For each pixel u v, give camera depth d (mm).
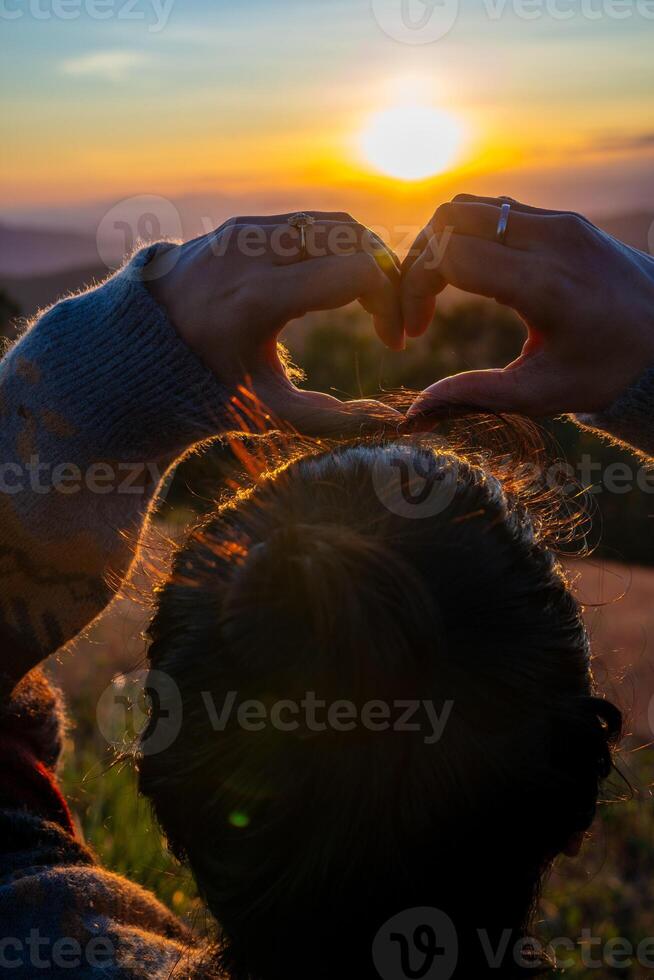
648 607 6535
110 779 3078
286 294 995
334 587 726
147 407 1059
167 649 866
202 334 1027
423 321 1015
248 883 784
